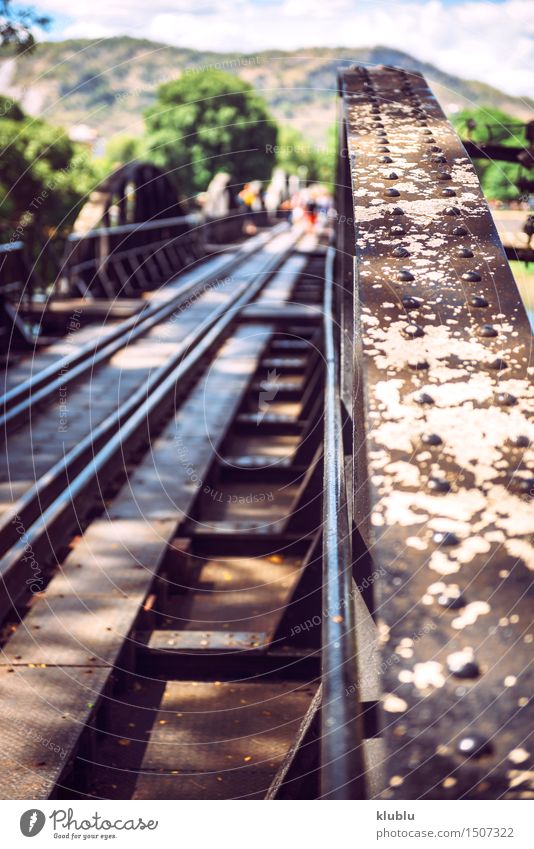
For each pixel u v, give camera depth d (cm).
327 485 254
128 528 554
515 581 122
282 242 2844
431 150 234
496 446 141
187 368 973
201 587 523
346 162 397
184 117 4469
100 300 1642
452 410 147
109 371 1074
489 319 166
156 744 353
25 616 429
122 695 389
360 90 290
